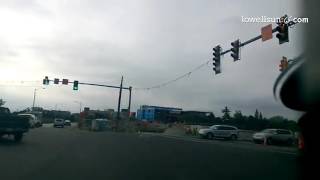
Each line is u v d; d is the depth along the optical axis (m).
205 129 49.88
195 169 15.24
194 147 27.72
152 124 77.94
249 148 29.05
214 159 19.30
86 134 45.31
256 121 73.94
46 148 23.33
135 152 22.48
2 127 27.50
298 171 14.60
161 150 24.31
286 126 50.78
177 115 99.06
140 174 13.56
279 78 5.68
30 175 12.67
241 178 13.02
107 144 28.81
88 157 19.05
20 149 22.03
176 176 13.29
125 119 82.81
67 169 14.35
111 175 13.16
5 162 15.96
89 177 12.60
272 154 22.59
